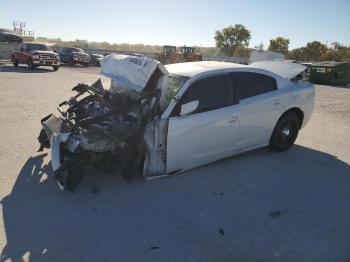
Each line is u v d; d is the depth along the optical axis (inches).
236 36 3048.7
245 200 179.5
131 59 199.8
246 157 241.9
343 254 136.8
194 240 143.6
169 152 189.5
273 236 147.9
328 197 186.1
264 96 228.1
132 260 130.0
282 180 205.6
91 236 144.2
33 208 164.7
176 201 175.8
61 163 177.8
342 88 880.3
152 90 189.0
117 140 180.2
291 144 259.9
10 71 886.4
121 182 194.9
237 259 132.2
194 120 193.5
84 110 222.1
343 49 2474.2
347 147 280.2
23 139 268.2
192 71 208.1
